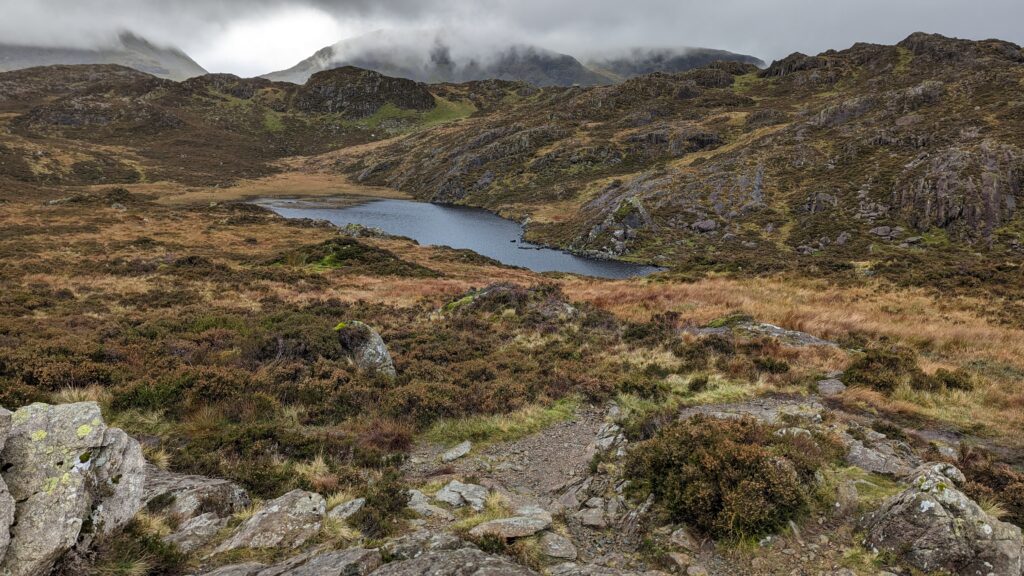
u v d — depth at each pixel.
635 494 7.85
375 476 9.40
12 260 39.53
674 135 145.25
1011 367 15.54
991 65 128.62
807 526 6.53
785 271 39.34
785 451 7.59
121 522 5.70
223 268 41.16
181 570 5.54
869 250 63.44
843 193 81.00
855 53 195.50
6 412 5.43
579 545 6.79
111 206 82.62
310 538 6.39
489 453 11.09
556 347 19.61
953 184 69.12
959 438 10.66
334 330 17.14
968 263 40.22
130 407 11.08
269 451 9.78
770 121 136.75
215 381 12.23
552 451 11.09
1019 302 24.56
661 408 12.87
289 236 71.50
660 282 40.44
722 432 8.05
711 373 15.64
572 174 139.50
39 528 4.73
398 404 12.88
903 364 14.66
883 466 8.24
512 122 192.88
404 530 6.91
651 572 5.88
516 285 29.42
